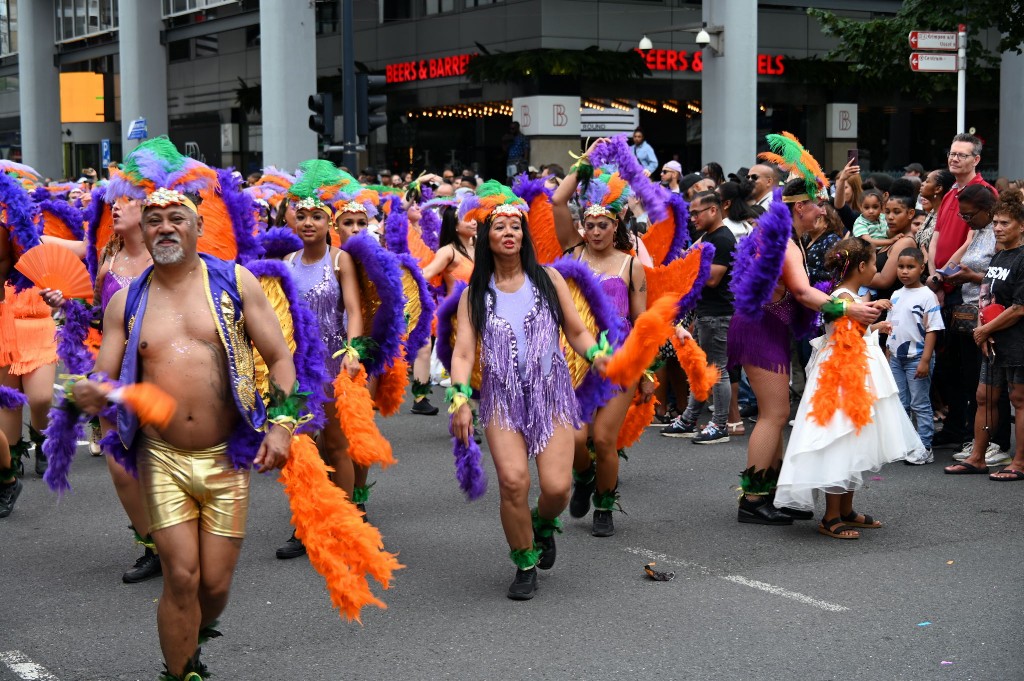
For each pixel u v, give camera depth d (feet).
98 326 21.13
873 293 31.45
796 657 15.89
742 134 65.21
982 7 49.90
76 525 23.54
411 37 92.02
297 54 73.00
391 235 28.58
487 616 17.79
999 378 26.61
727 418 31.76
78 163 135.13
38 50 128.57
